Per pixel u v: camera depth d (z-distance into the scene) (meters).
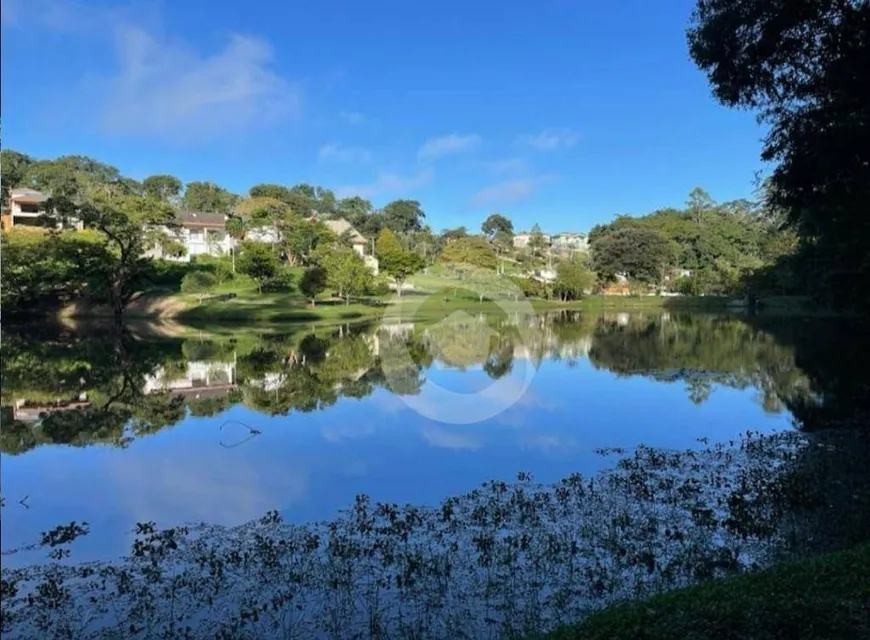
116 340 27.36
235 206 73.44
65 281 35.56
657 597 4.00
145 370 19.09
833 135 9.72
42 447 10.19
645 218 84.62
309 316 36.75
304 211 79.62
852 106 9.80
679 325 35.72
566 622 4.63
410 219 87.69
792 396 14.20
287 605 5.04
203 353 23.05
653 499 7.47
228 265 50.81
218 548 6.21
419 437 10.73
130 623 4.79
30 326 32.69
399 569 5.65
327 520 6.98
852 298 15.35
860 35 9.55
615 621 3.60
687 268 71.69
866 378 15.87
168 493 7.95
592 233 84.81
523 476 8.56
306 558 5.92
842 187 10.70
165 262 47.81
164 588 5.36
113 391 15.62
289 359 21.39
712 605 3.66
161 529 6.75
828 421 11.46
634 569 5.54
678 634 3.35
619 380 16.67
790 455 9.21
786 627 3.35
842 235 13.44
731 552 5.79
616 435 10.89
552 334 30.36
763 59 10.63
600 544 6.12
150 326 33.28
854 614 3.45
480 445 10.21
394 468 8.96
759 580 4.06
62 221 36.81
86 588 5.38
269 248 46.16
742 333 30.06
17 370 19.11
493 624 4.66
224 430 11.33
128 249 36.31
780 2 9.96
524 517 6.91
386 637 4.52
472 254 43.59
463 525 6.72
